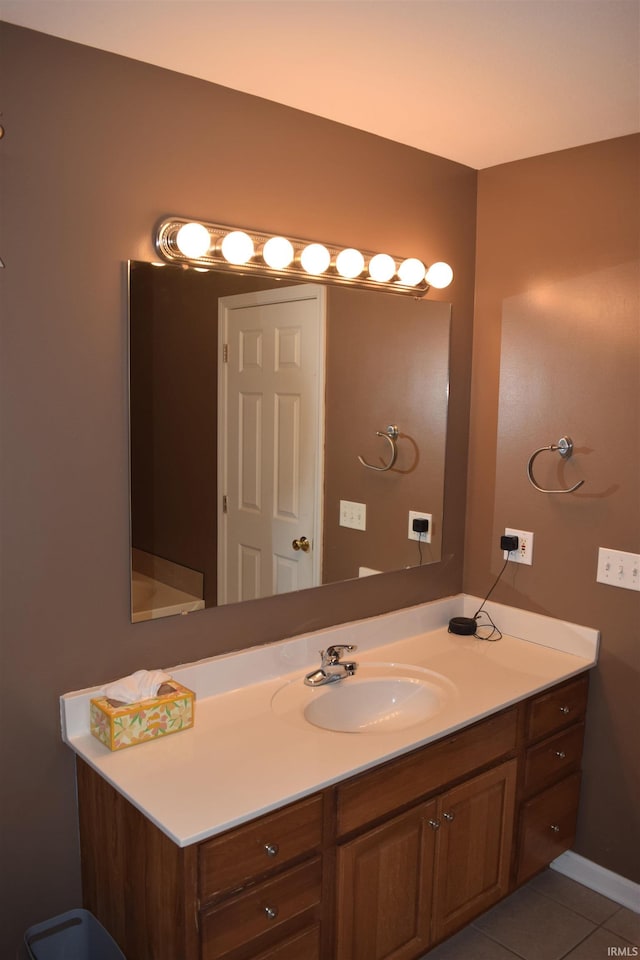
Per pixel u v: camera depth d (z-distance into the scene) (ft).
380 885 6.36
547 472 8.38
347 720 7.22
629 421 7.66
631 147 7.45
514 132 7.48
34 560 5.89
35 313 5.69
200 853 5.09
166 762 5.76
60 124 5.65
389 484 8.21
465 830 7.08
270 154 6.88
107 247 5.99
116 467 6.23
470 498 9.16
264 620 7.35
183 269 6.38
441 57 5.82
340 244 7.52
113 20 5.29
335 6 5.04
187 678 6.77
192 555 6.73
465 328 8.85
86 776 6.10
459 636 8.78
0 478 5.65
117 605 6.36
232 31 5.44
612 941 7.68
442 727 6.46
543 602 8.55
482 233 8.77
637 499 7.68
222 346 6.68
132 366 6.17
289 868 5.66
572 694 8.03
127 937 5.83
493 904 7.60
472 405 9.04
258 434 7.04
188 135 6.33
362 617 8.24
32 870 6.17
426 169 8.20
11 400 5.65
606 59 5.80
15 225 5.53
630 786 8.09
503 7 5.02
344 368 7.63
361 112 7.04
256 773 5.63
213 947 5.28
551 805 8.07
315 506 7.57
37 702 6.02
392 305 7.97
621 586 7.89
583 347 7.95
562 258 8.06
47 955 6.19
